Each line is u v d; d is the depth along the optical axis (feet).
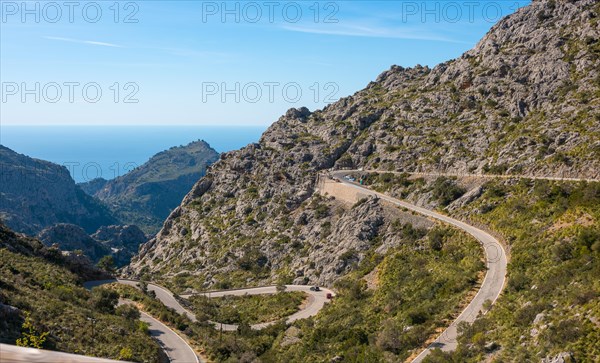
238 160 573.33
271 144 577.43
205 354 199.31
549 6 464.24
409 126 467.93
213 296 357.41
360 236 351.46
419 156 419.54
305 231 427.33
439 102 473.67
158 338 210.38
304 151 526.57
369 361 176.76
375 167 448.24
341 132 529.86
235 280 407.64
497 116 391.86
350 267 333.21
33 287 202.28
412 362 167.43
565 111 337.52
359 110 558.56
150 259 539.29
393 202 368.48
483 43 502.79
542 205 258.57
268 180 519.19
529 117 364.99
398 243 317.63
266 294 337.52
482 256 244.83
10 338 135.54
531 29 458.09
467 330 174.91
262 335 254.27
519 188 292.61
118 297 243.19
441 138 420.77
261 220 479.82
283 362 206.90
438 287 231.09
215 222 516.73
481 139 378.73
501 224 268.82
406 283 258.16
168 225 568.41
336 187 441.68
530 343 144.97
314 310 290.56
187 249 501.15
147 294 293.02
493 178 323.98
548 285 174.70
